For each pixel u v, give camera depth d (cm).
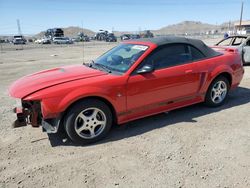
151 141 386
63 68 464
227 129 421
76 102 365
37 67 1219
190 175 303
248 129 421
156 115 487
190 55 468
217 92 517
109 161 336
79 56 1889
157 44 432
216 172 308
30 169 321
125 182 293
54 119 365
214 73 489
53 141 394
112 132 420
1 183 295
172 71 434
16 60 1611
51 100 348
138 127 436
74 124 367
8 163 335
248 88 677
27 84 385
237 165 321
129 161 334
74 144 384
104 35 6316
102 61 469
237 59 539
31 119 379
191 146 368
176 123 448
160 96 431
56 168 322
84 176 305
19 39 4859
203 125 438
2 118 491
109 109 390
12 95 365
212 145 370
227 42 1111
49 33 5978
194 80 465
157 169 316
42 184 292
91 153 357
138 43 461
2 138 405
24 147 377
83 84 367
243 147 363
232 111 502
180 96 457
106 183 292
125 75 394
